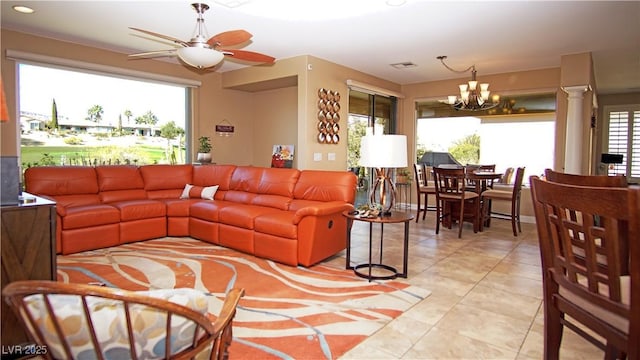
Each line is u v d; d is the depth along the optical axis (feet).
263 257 12.54
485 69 19.67
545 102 20.12
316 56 17.16
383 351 6.82
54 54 15.08
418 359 6.56
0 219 5.31
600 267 5.67
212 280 10.48
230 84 20.67
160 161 19.12
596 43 14.80
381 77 21.98
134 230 14.47
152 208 15.01
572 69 16.39
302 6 11.30
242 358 6.53
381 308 8.66
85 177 15.03
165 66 18.70
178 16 12.42
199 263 11.98
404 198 24.58
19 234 5.49
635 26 12.81
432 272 11.31
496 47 15.46
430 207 23.75
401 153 10.64
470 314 8.38
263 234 12.47
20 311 3.26
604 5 11.00
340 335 7.38
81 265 11.57
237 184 16.29
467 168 19.66
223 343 4.23
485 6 11.16
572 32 13.48
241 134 22.45
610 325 4.09
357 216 10.91
